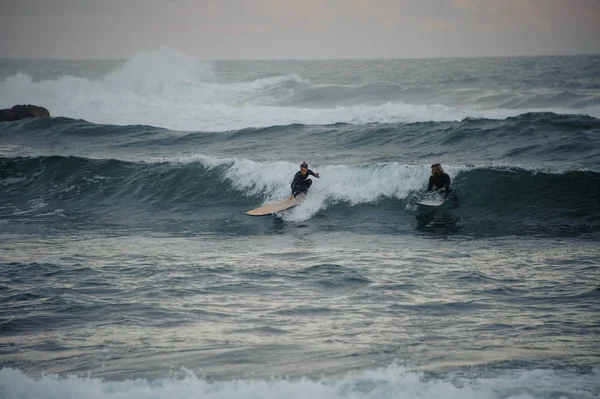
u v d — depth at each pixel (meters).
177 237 53.91
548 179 62.19
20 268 41.72
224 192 66.94
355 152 85.75
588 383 21.80
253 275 39.62
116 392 21.47
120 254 46.44
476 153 81.50
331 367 23.86
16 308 32.78
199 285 37.25
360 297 34.44
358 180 63.88
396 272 40.06
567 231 52.97
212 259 44.66
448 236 52.62
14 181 73.06
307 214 60.97
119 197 68.56
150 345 26.78
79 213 64.50
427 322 29.84
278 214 60.94
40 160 75.25
